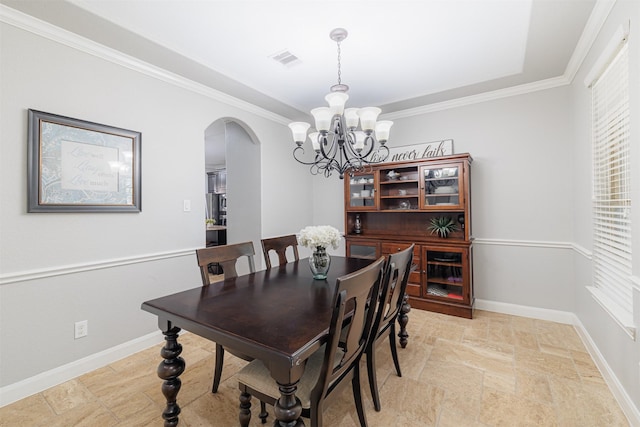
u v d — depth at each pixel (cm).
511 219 317
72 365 212
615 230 192
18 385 188
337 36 218
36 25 194
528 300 311
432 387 195
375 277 142
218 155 721
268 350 109
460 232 342
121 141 239
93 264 224
